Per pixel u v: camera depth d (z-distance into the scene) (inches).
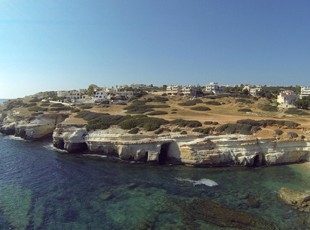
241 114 2947.8
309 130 1939.0
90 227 991.6
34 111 3462.1
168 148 1911.9
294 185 1411.2
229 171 1676.9
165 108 3440.0
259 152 1803.6
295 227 983.0
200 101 4023.1
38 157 2053.4
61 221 1035.3
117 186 1409.9
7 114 3809.1
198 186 1403.8
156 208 1139.9
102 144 2080.5
